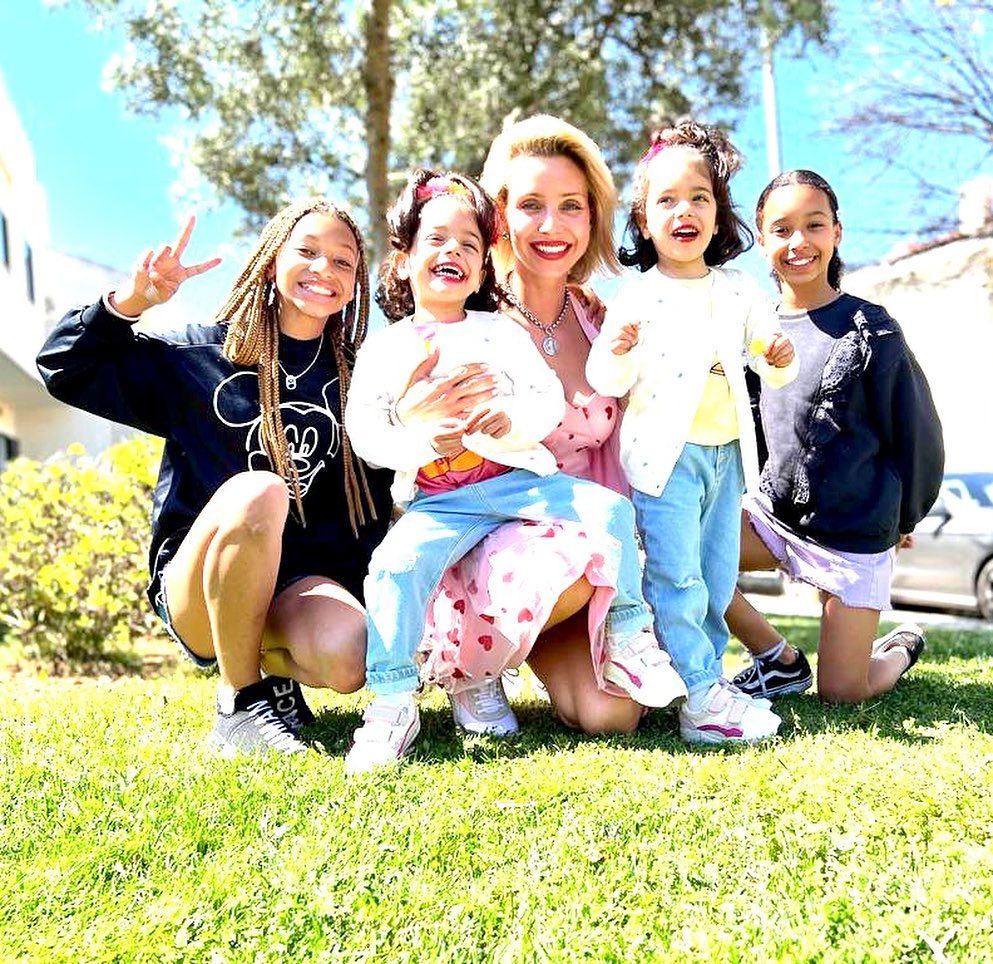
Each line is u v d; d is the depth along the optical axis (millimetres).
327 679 2443
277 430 2555
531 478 2502
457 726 2730
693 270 2752
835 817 1813
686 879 1611
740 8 8680
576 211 2748
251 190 10164
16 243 14203
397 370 2490
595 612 2357
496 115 9281
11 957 1391
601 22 9281
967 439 11875
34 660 5305
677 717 2838
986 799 1879
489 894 1561
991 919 1419
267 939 1439
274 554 2299
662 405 2602
